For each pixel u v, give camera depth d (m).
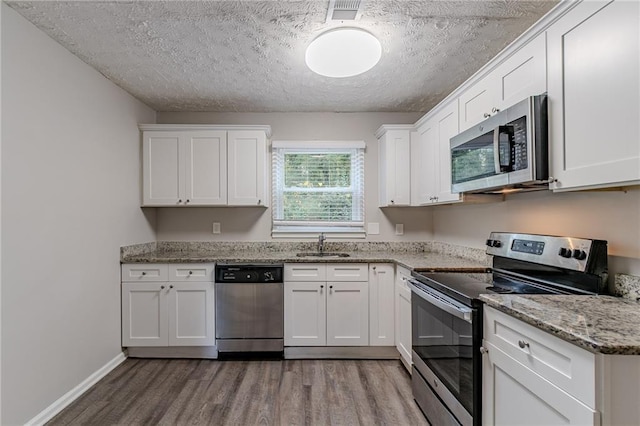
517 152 1.48
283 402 2.10
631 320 1.04
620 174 1.06
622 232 1.37
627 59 1.04
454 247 2.92
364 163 3.41
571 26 1.26
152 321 2.74
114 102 2.65
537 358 1.09
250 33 1.95
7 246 1.68
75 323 2.17
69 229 2.12
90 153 2.35
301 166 3.41
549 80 1.37
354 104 3.17
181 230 3.36
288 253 3.21
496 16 1.79
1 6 1.65
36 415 1.84
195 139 3.06
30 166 1.82
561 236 1.63
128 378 2.41
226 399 2.13
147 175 3.04
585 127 1.20
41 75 1.90
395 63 2.33
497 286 1.71
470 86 2.04
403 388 2.28
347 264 2.77
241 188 3.07
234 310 2.74
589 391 0.89
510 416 1.23
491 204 2.38
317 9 1.72
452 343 1.61
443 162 2.46
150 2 1.65
